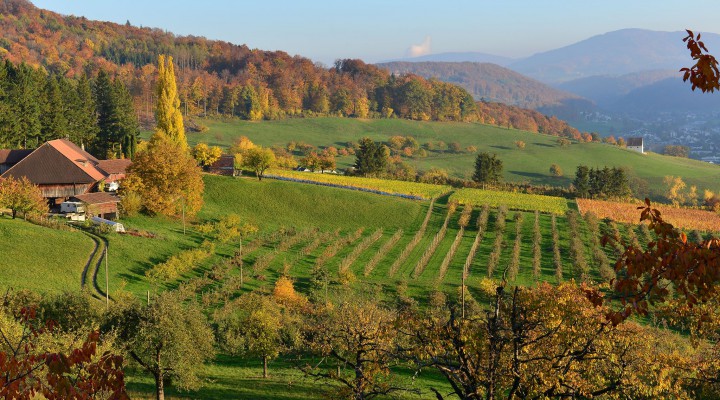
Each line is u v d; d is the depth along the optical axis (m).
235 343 54.12
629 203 142.88
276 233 105.75
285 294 72.31
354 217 120.50
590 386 21.77
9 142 116.75
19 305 41.22
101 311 43.56
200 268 84.94
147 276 75.31
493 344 18.48
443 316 42.34
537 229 114.25
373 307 35.09
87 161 108.12
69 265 74.56
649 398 24.39
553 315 23.00
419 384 45.38
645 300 11.27
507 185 159.88
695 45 10.75
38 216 86.88
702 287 10.77
